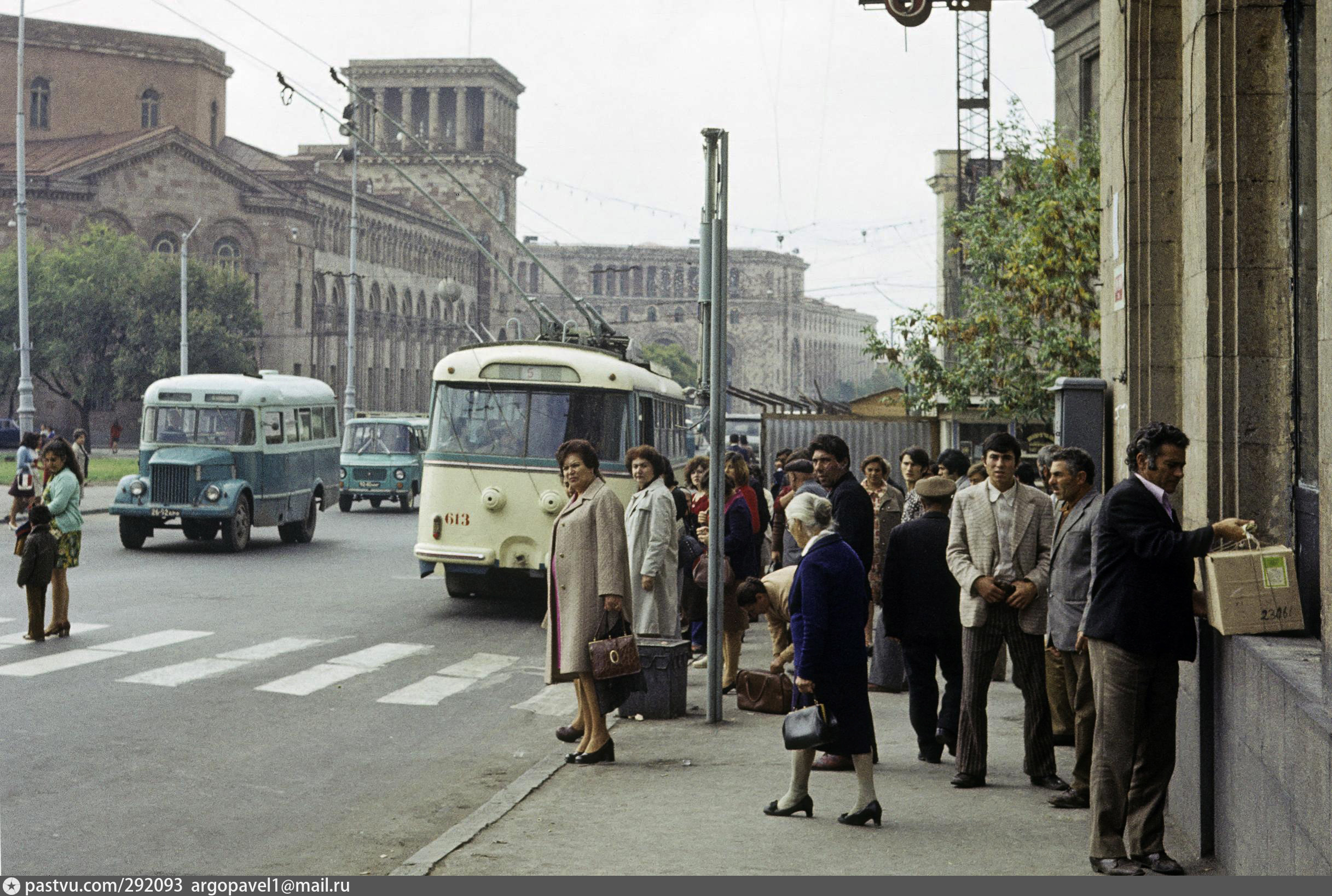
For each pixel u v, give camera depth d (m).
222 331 74.38
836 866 6.36
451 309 116.81
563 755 9.20
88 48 105.44
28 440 27.73
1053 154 25.38
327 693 11.55
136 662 12.73
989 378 25.72
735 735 9.91
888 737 9.84
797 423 29.59
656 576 11.65
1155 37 9.46
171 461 24.14
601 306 179.50
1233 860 6.14
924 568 8.82
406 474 38.00
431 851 6.66
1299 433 6.67
